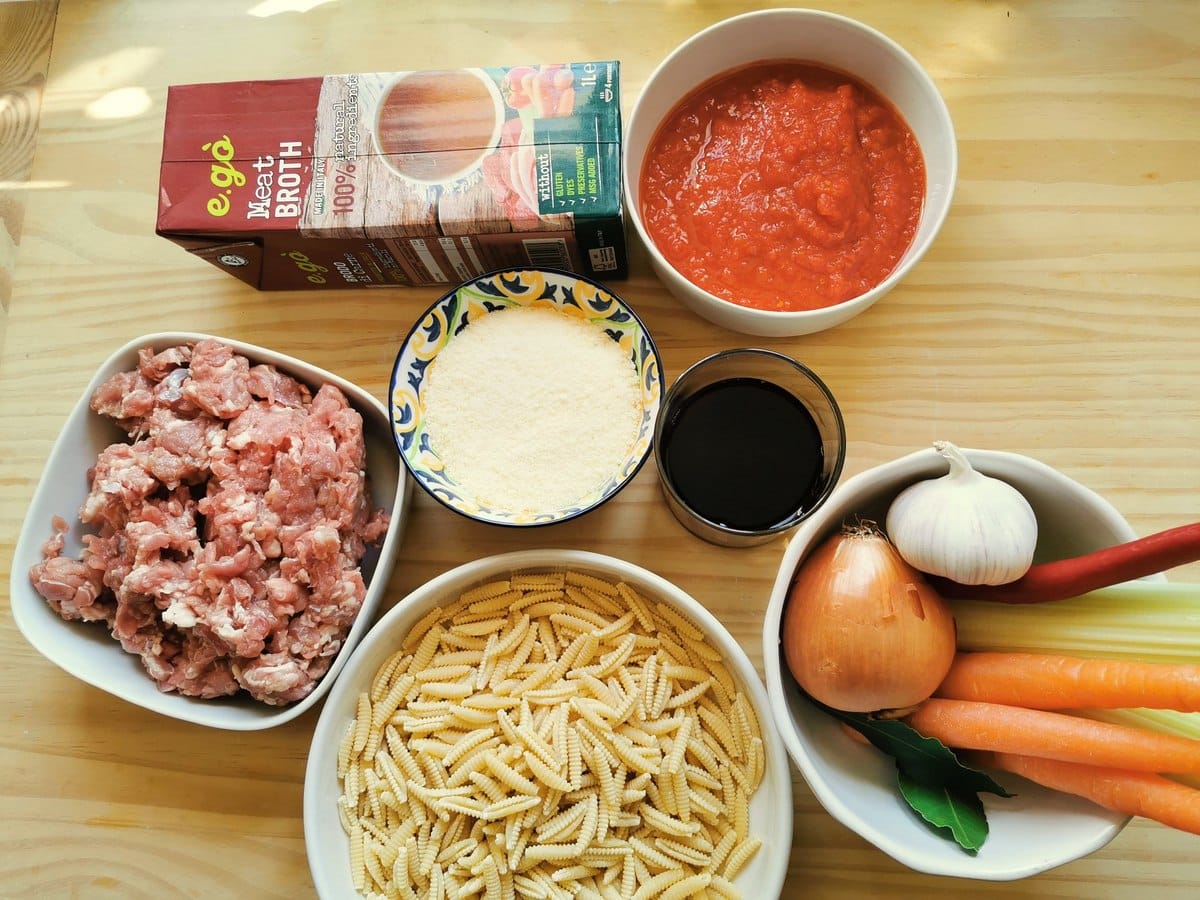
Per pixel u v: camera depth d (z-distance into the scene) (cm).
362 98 37
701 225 38
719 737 35
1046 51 41
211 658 35
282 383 37
